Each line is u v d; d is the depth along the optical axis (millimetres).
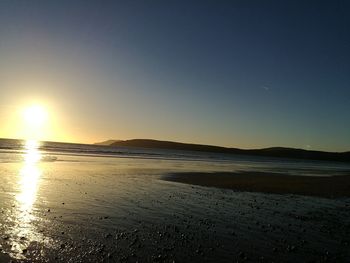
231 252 11500
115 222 14609
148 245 11688
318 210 20594
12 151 73688
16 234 11906
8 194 19453
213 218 16609
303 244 12883
